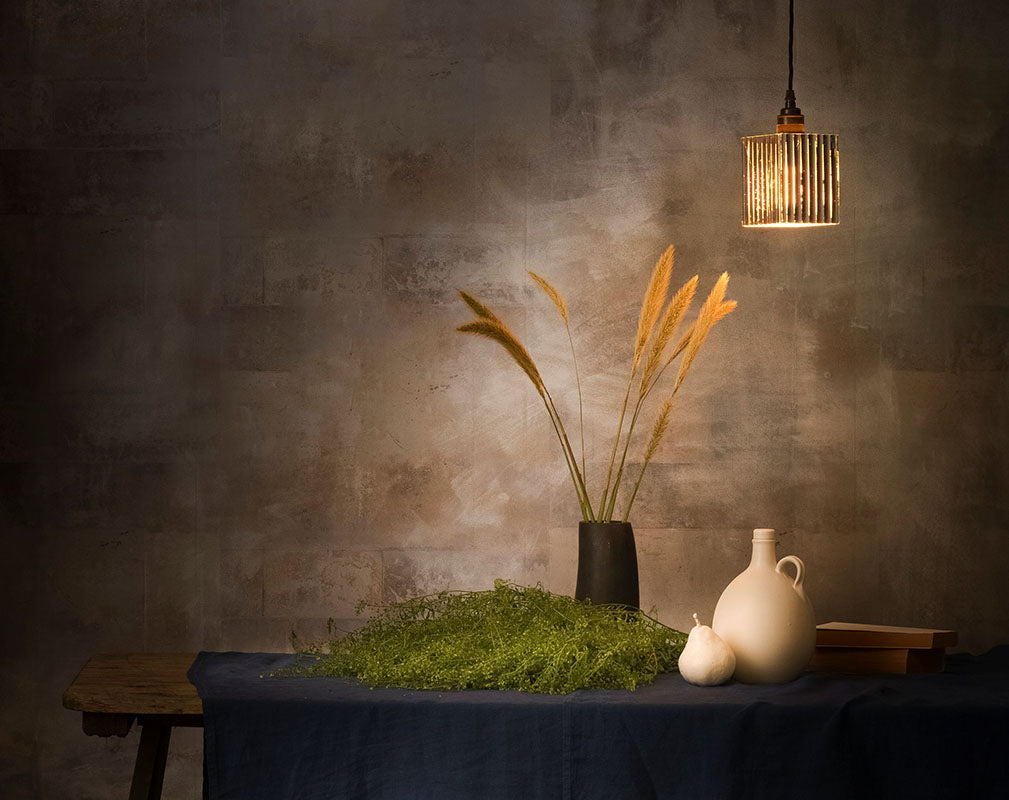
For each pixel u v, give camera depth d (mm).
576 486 3238
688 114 3459
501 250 3459
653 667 2727
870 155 3457
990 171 3455
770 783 2445
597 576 3047
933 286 3459
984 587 3461
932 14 3451
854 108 3457
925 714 2447
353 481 3471
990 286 3457
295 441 3471
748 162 3107
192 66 3465
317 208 3467
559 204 3459
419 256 3463
